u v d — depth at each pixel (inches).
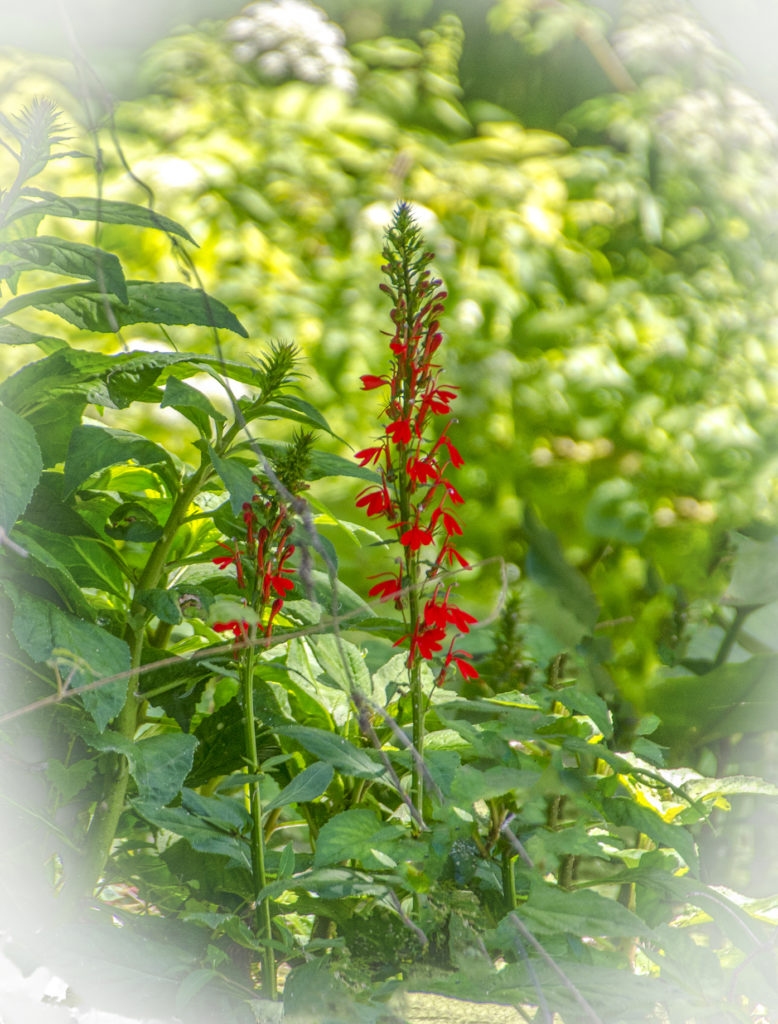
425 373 113.6
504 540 167.6
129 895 123.0
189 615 116.8
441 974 113.7
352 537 119.6
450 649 115.2
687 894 114.0
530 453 176.2
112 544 118.0
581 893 113.2
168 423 148.7
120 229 171.0
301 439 114.2
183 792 114.7
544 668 121.6
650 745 118.6
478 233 190.7
